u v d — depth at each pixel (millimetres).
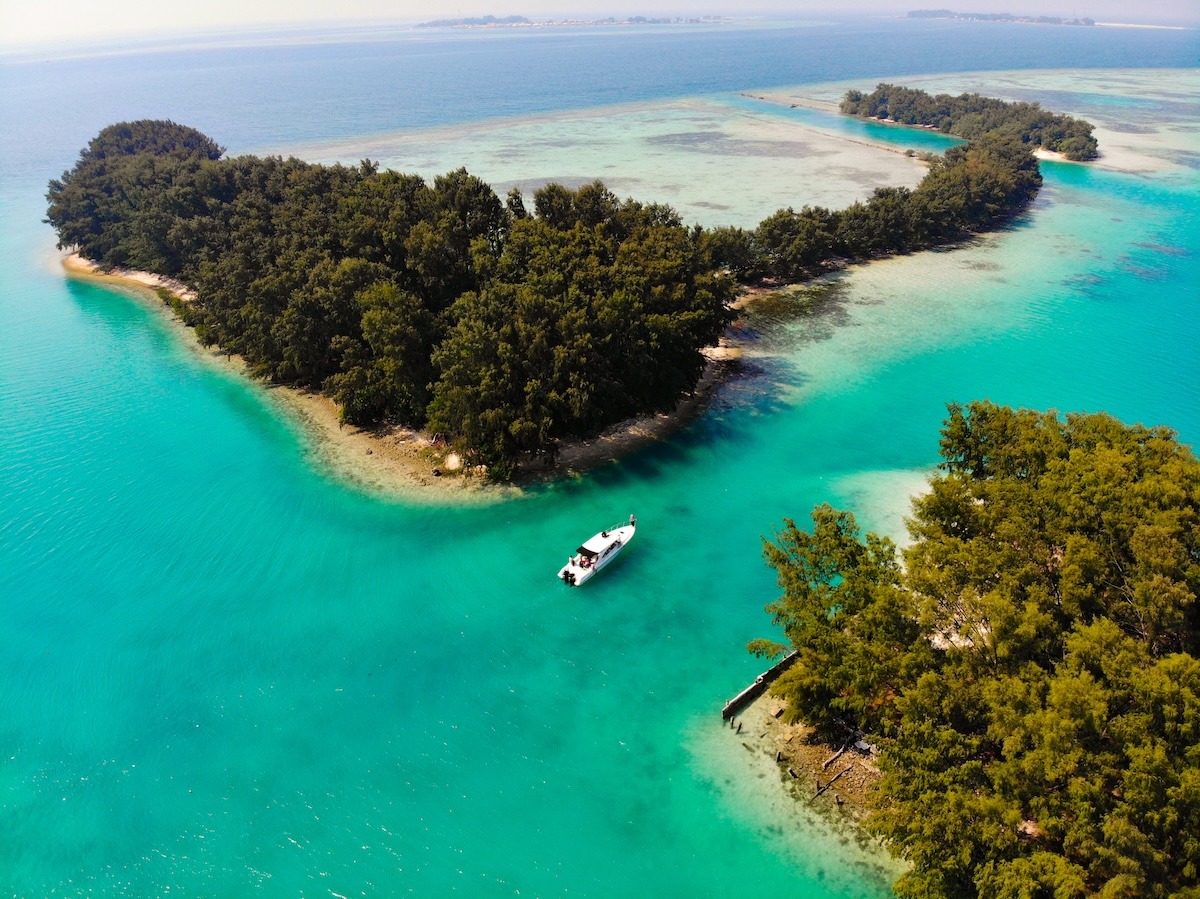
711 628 52625
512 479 68875
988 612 37375
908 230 127750
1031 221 148250
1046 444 51188
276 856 38312
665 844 38281
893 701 39469
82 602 55062
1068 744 31766
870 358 92000
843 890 35812
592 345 67000
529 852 38188
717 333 82500
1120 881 27922
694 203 155375
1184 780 29297
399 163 196000
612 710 46219
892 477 69250
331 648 51125
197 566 58750
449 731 45000
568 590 56188
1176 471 44375
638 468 70875
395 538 61812
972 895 33438
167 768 42969
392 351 69438
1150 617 37594
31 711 46469
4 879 37438
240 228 99375
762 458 72438
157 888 36969
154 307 114250
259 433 77750
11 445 75438
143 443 76000
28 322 107938
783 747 42906
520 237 77312
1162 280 115375
